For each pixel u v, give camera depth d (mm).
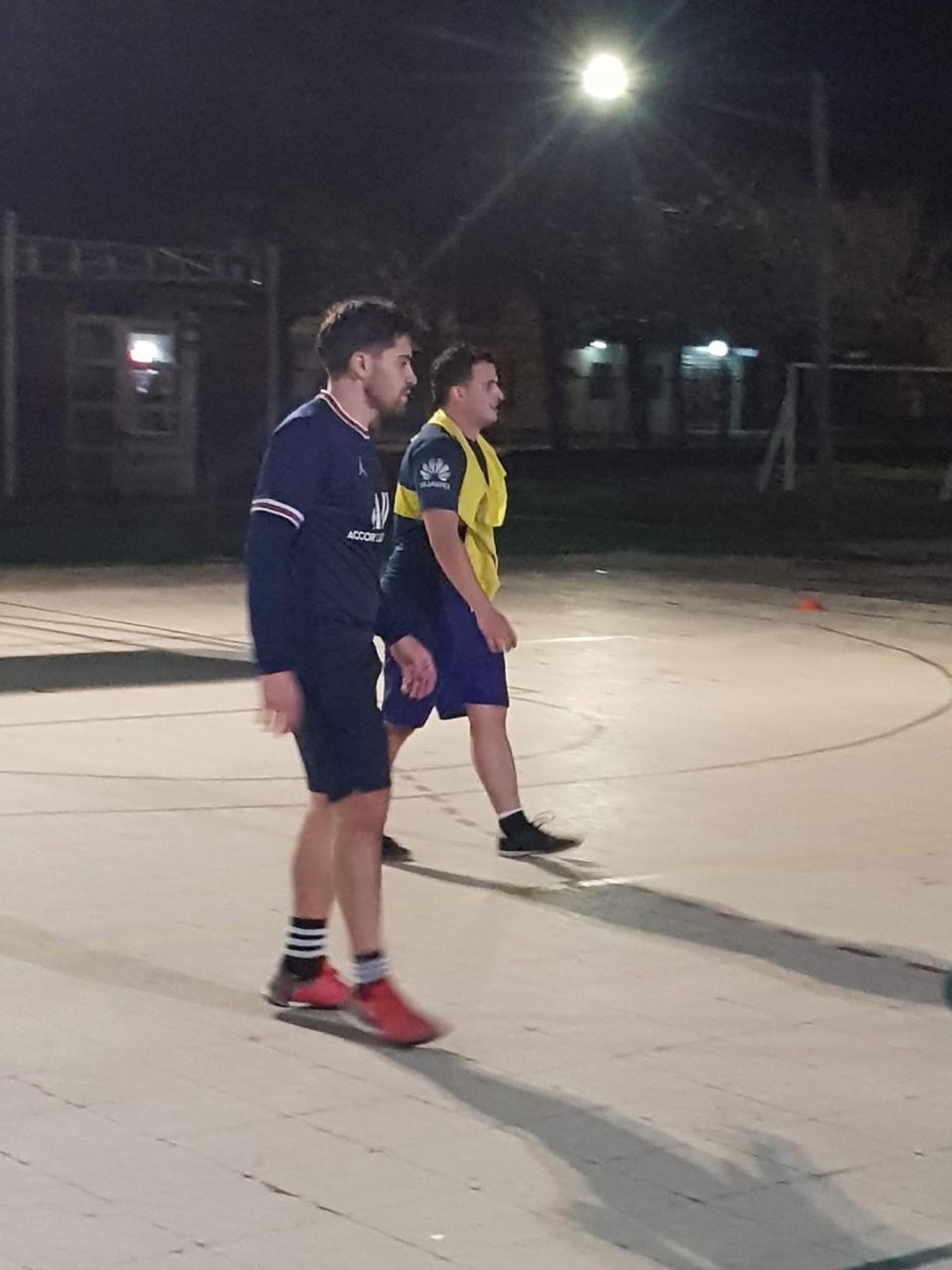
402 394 5852
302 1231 4406
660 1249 4371
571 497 35844
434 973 6480
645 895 7582
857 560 24562
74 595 18781
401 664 6402
